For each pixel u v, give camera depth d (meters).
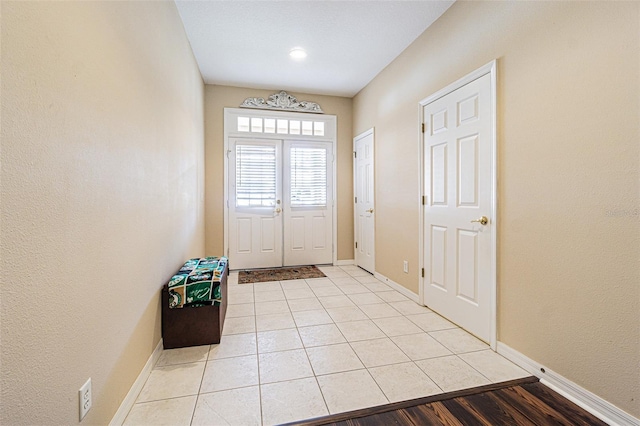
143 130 1.60
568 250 1.50
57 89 0.89
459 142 2.29
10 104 0.71
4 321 0.70
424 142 2.75
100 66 1.14
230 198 4.18
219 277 2.08
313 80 3.91
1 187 0.69
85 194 1.04
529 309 1.72
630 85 1.25
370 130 3.90
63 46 0.92
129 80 1.41
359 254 4.41
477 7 2.10
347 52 3.15
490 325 1.99
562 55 1.52
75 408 0.97
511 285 1.84
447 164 2.44
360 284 3.51
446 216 2.45
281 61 3.36
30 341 0.78
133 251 1.46
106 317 1.18
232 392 1.54
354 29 2.72
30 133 0.78
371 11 2.46
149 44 1.69
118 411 1.28
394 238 3.31
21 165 0.75
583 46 1.42
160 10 1.91
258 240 4.30
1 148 0.69
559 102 1.54
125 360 1.36
